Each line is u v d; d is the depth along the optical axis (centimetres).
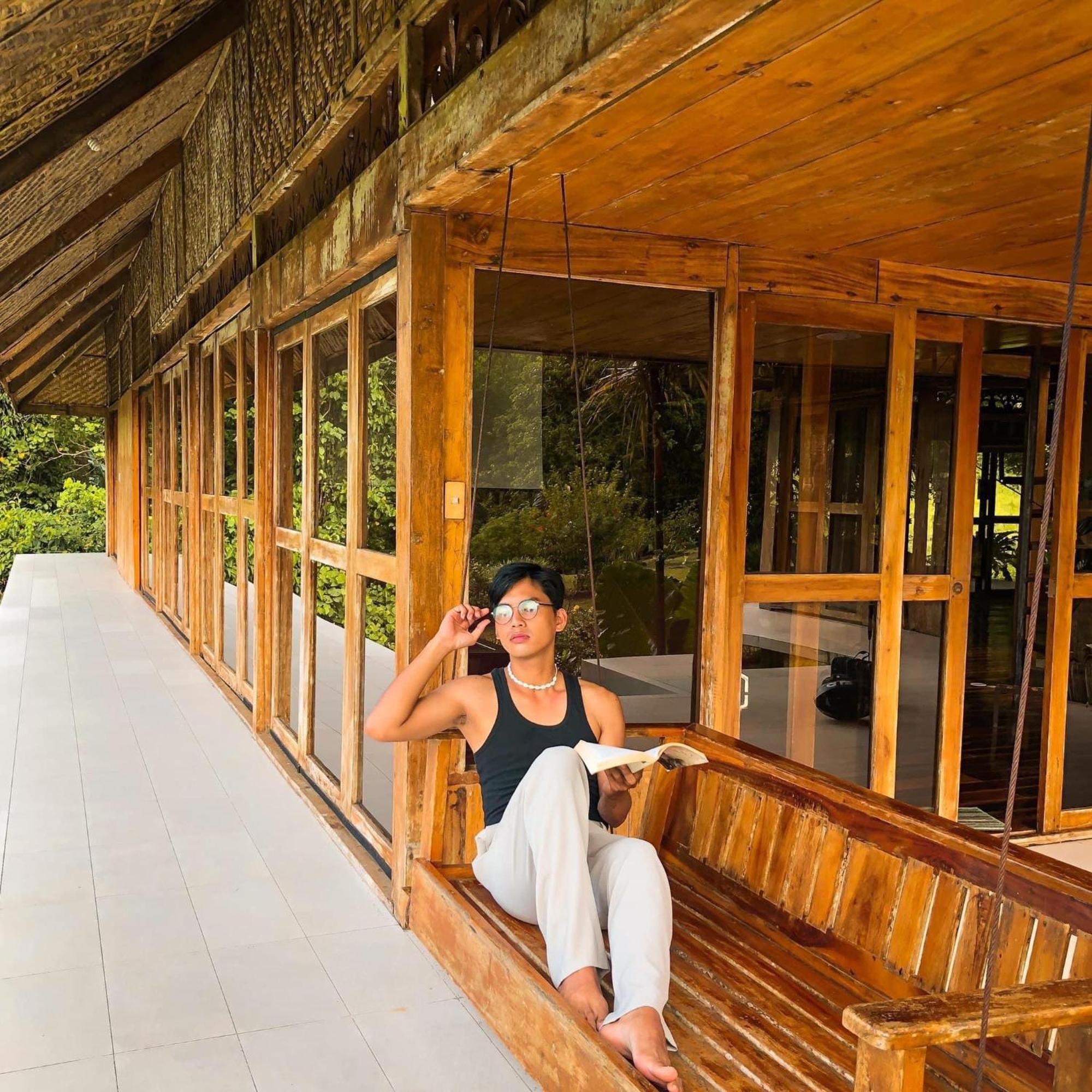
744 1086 184
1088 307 421
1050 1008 147
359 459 388
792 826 254
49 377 1609
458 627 265
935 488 404
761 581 376
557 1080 202
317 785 457
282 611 544
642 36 181
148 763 515
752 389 369
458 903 254
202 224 716
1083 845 435
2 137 451
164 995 276
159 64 517
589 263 335
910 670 405
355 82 346
